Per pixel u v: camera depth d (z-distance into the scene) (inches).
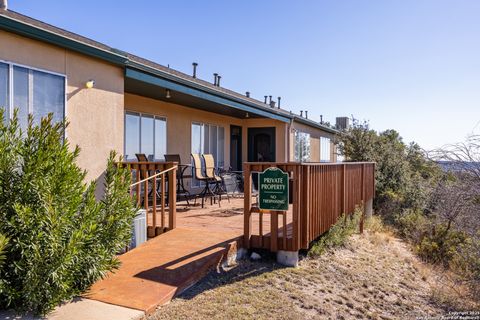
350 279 203.9
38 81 187.8
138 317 125.6
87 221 134.5
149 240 204.8
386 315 169.8
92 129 216.7
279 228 235.6
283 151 531.8
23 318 118.8
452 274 264.1
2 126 125.2
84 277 135.9
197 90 325.7
